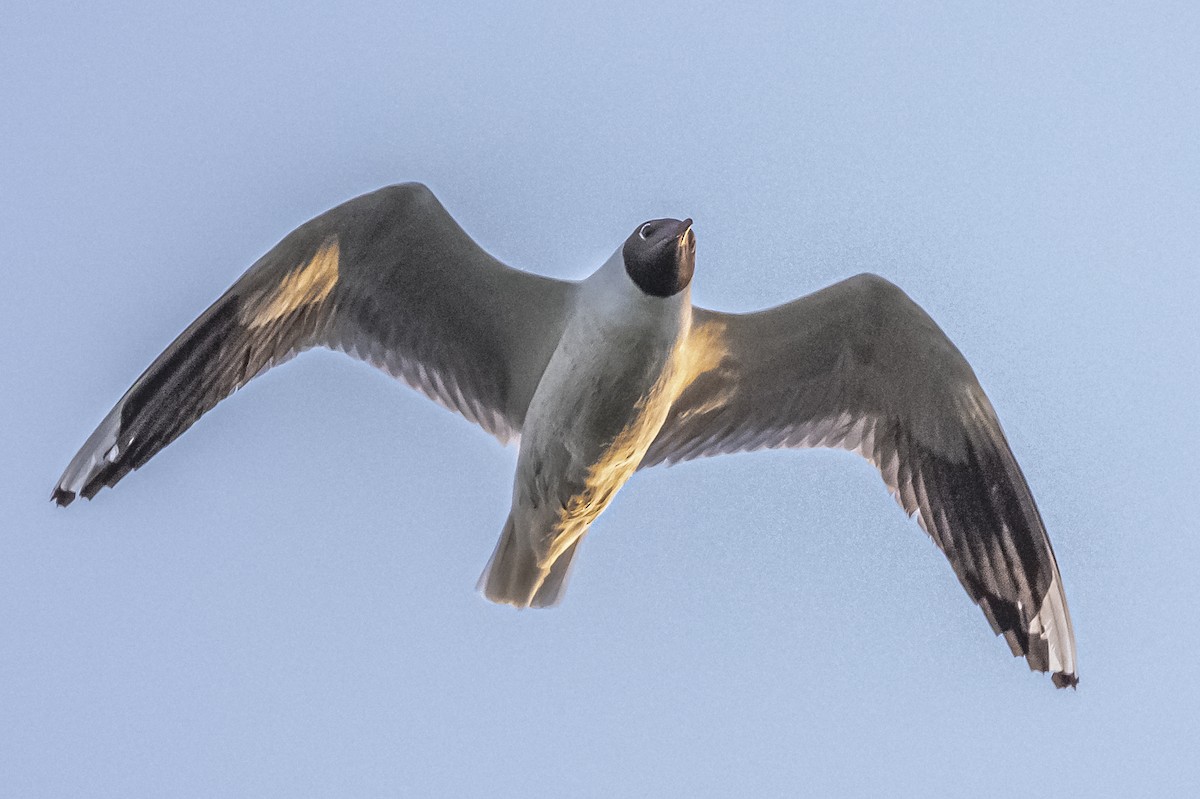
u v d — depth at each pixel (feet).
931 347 41.47
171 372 39.81
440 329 41.11
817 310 41.14
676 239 37.29
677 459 43.60
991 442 42.80
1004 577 44.16
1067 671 44.42
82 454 39.81
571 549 41.52
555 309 39.75
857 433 43.68
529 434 39.24
